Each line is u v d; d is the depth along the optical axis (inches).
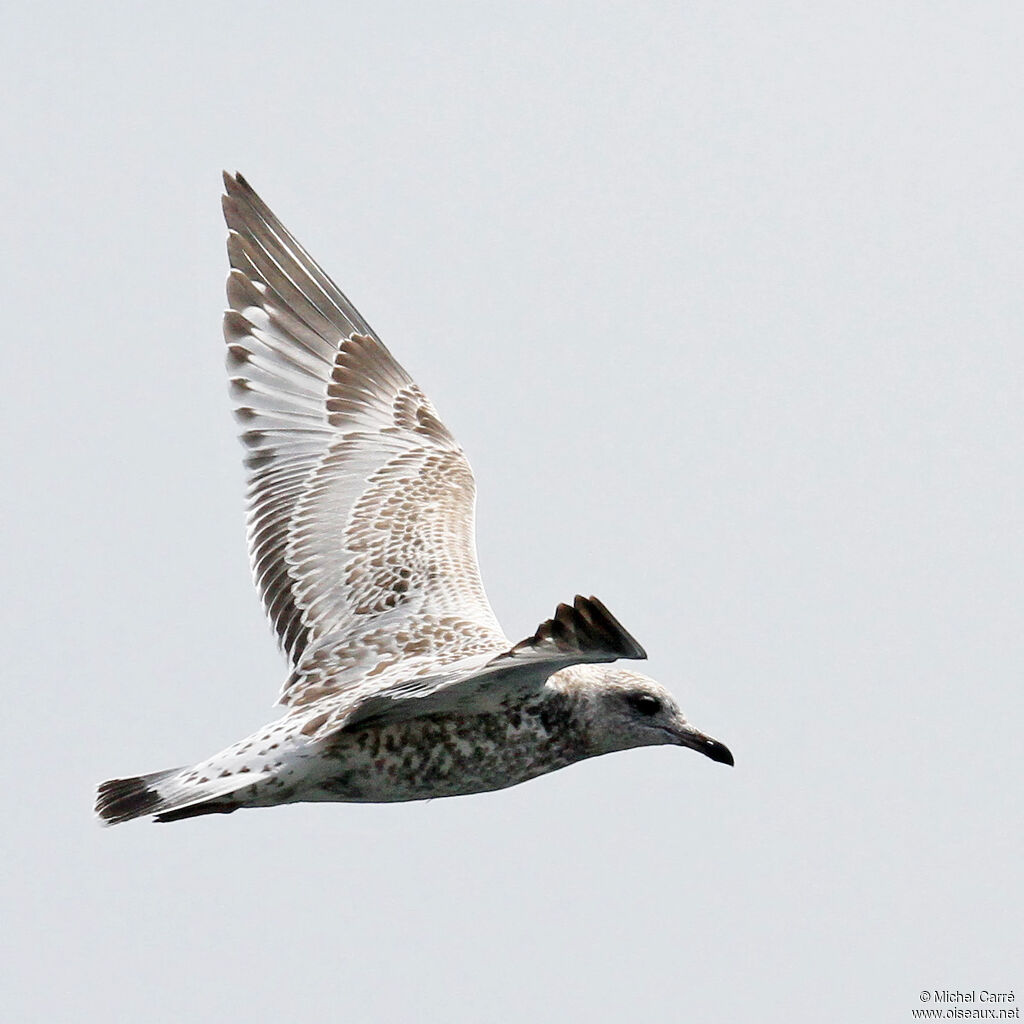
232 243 627.2
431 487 591.8
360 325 636.1
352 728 494.0
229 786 487.5
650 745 537.6
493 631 530.0
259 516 588.7
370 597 550.0
